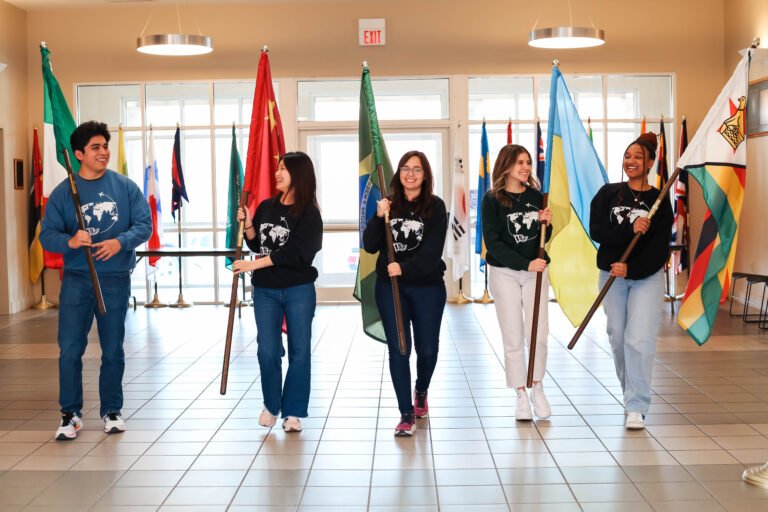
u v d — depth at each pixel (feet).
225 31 34.32
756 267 30.14
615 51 33.91
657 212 15.33
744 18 31.58
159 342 25.59
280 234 14.96
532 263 15.21
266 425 15.49
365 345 24.57
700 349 22.97
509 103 34.24
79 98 34.96
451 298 34.32
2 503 12.04
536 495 12.12
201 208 35.09
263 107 17.34
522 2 33.78
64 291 15.25
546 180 17.01
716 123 15.81
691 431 15.19
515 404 17.30
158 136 34.96
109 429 15.51
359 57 34.12
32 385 19.75
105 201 15.38
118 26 34.47
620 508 11.56
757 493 12.05
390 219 14.85
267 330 15.21
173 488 12.61
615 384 18.93
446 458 13.85
